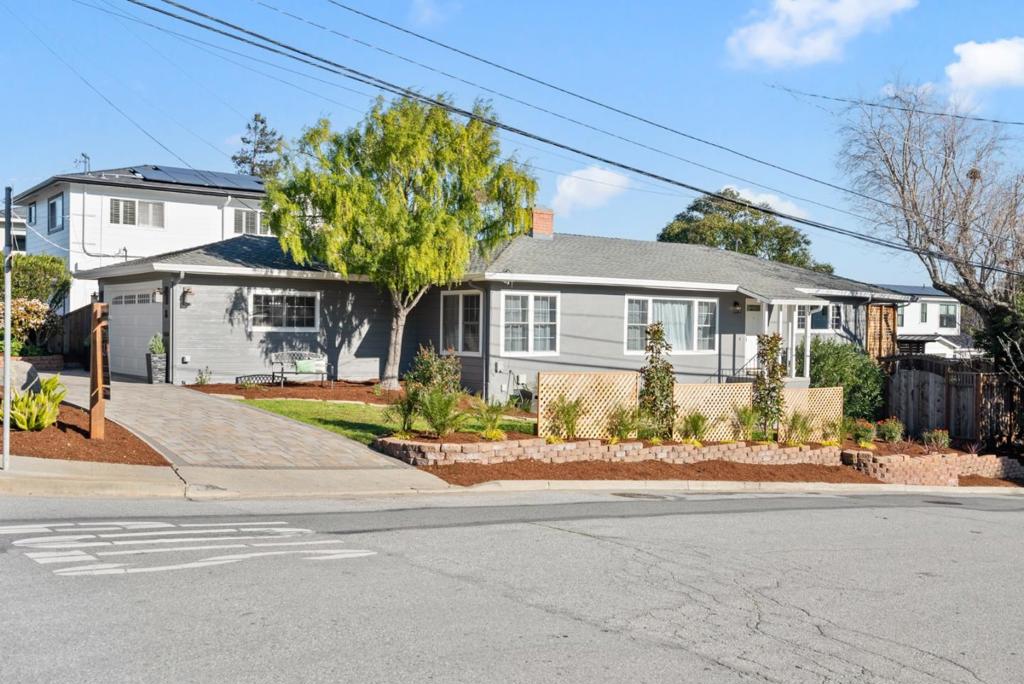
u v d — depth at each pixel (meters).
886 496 17.28
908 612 7.71
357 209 20.88
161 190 31.73
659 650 6.16
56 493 10.94
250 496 11.83
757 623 7.02
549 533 10.27
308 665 5.45
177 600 6.67
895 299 31.08
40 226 33.34
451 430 16.00
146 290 23.27
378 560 8.37
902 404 25.86
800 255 55.84
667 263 28.16
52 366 25.25
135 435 14.18
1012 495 19.88
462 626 6.43
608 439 17.05
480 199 22.22
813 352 28.05
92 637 5.75
